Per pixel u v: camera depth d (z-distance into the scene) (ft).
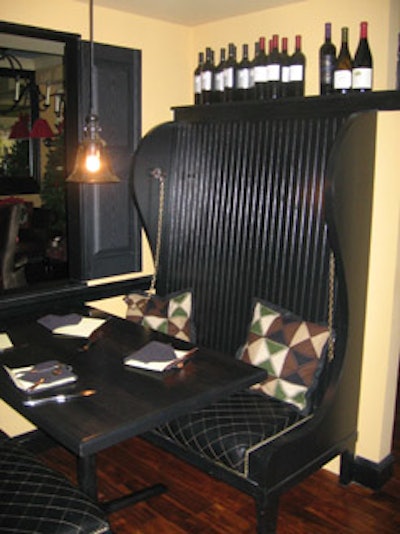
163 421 5.77
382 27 7.72
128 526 7.58
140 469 9.07
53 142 17.98
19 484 5.99
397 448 9.81
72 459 9.48
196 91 10.12
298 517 7.80
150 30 10.11
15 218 13.15
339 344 7.76
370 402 8.39
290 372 7.80
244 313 9.30
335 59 8.03
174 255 10.46
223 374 6.72
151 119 10.44
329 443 7.77
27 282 13.61
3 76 18.04
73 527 5.42
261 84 8.89
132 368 6.86
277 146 8.66
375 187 7.86
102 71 9.43
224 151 9.47
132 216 10.44
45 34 8.67
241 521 7.72
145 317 9.78
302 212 8.38
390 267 7.86
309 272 8.34
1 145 18.22
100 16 9.30
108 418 5.56
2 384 6.36
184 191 10.19
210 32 10.45
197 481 8.74
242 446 6.85
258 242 9.01
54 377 6.39
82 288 9.90
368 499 8.27
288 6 8.96
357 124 7.13
